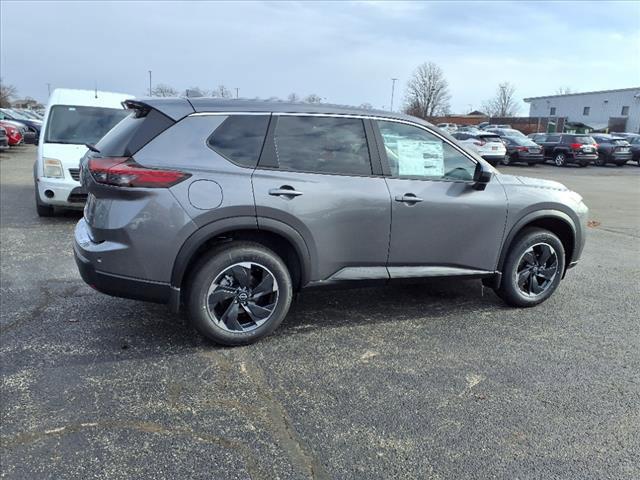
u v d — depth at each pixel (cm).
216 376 352
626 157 2698
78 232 402
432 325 448
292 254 402
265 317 396
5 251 640
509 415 315
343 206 398
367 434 293
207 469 261
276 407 318
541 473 265
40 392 324
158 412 308
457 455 277
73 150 805
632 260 702
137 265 358
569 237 500
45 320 433
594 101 6244
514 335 432
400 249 424
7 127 2211
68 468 258
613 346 416
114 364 362
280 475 258
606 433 300
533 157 2562
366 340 415
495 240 458
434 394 337
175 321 438
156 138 363
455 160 443
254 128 383
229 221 366
